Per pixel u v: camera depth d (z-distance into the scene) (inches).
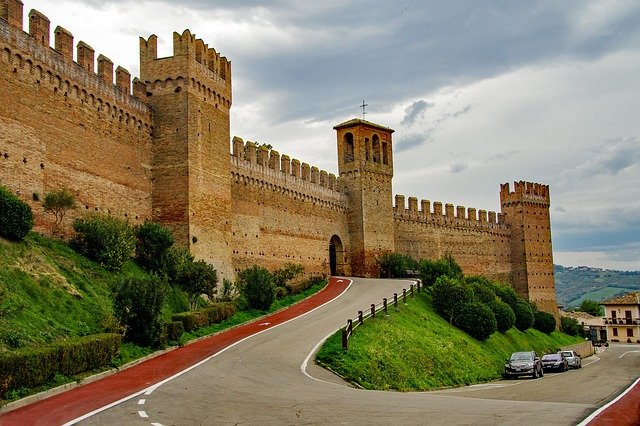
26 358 829.2
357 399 830.5
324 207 2945.4
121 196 1739.7
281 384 956.0
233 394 847.1
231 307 1713.8
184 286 1651.1
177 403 770.8
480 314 2159.2
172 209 1849.2
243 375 1030.4
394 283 2719.0
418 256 3462.1
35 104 1455.5
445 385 1444.4
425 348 1616.6
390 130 3368.6
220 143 2055.9
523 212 4101.9
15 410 754.2
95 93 1673.2
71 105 1579.7
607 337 5270.7
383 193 3270.2
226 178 2079.2
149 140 1882.4
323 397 839.1
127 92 1807.3
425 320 1999.3
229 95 2130.9
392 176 3344.0
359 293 2380.7
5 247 1222.9
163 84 1910.7
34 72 1459.2
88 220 1550.2
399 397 886.4
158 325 1258.6
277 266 2534.5
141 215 1815.9
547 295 4163.4
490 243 3951.8
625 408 773.9
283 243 2593.5
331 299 2219.5
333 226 3009.4
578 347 3267.7
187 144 1862.7
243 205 2346.2
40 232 1437.0
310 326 1630.2
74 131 1582.2
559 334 3651.6
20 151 1398.9
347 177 3184.1
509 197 4143.7
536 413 708.7
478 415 687.7
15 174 1379.2
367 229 3137.3
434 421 643.5
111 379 981.2
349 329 1419.8
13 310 1033.5
